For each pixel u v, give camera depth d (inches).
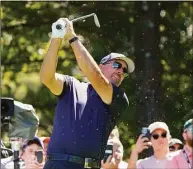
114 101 482.3
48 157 477.7
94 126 476.7
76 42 468.1
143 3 1002.7
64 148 471.8
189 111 972.6
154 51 987.9
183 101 989.8
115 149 592.1
